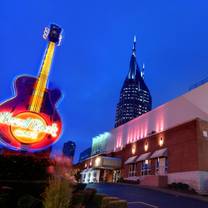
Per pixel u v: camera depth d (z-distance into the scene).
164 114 51.28
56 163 9.52
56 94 25.22
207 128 33.91
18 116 22.44
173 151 36.62
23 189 12.32
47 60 27.25
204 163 31.39
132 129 62.47
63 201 8.30
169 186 33.28
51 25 30.34
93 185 36.50
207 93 41.81
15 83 23.78
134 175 46.44
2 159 13.00
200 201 21.62
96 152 82.38
